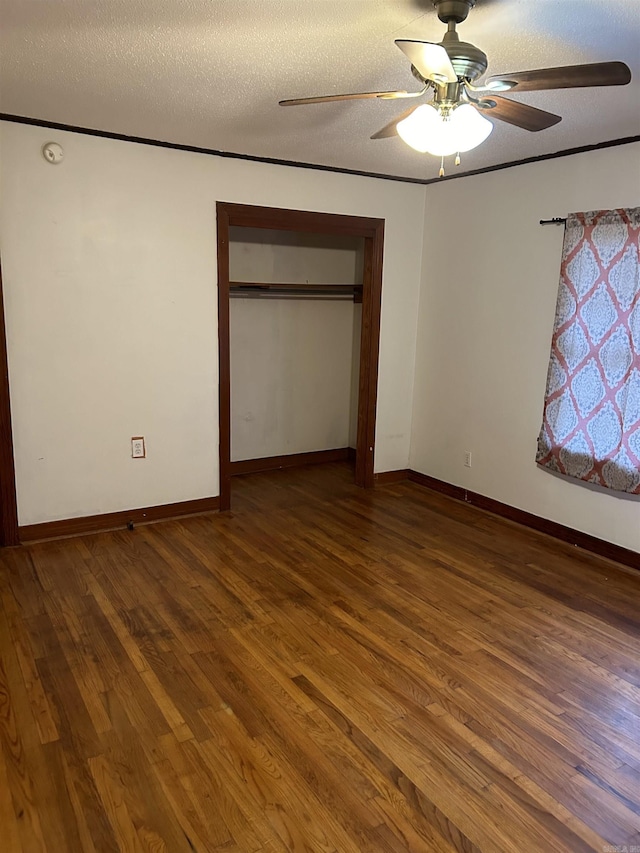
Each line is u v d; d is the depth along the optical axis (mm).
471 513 4555
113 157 3641
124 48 2334
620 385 3549
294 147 3803
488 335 4457
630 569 3635
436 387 4965
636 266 3414
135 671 2547
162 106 3033
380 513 4520
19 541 3764
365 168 4383
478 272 4488
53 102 3020
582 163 3688
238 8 1988
